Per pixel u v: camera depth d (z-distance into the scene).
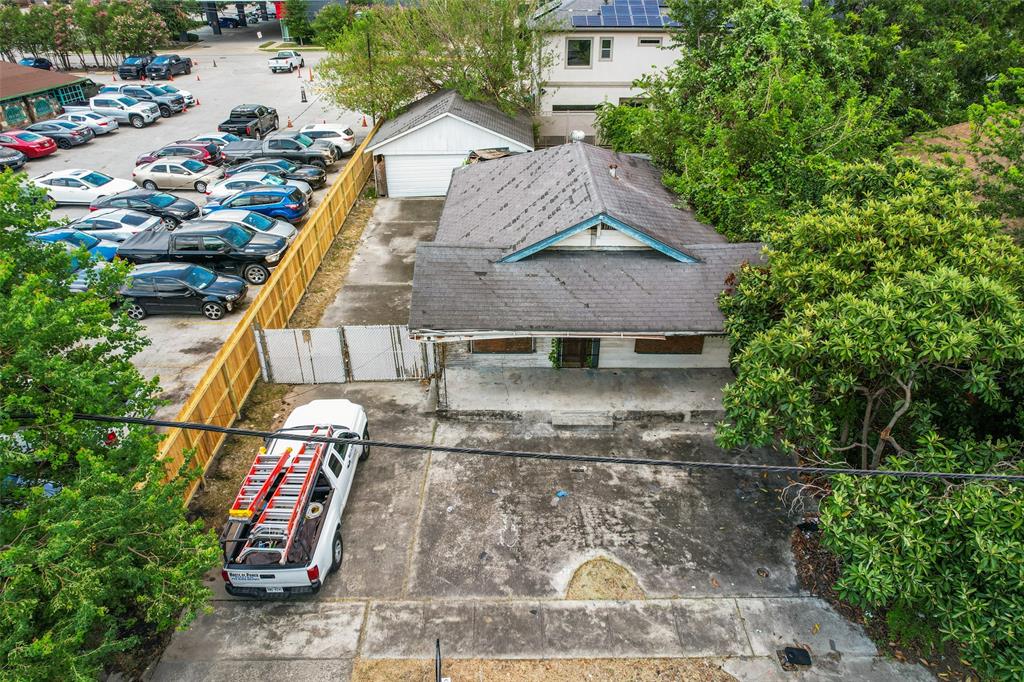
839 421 12.16
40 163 32.38
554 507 12.41
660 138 20.14
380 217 26.34
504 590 10.78
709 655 9.77
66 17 52.75
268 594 10.40
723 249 15.23
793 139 17.02
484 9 28.72
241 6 77.25
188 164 29.52
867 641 9.97
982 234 10.79
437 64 30.36
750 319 13.00
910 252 10.63
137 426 8.43
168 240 20.58
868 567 8.43
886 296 9.16
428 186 28.11
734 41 20.67
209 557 7.59
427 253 15.20
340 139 33.50
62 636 6.49
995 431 10.91
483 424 14.63
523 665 9.62
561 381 15.70
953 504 8.33
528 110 31.20
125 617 9.98
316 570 10.22
